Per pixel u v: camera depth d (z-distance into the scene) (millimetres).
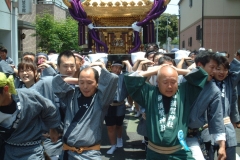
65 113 3395
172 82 3062
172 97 3164
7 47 15438
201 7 19531
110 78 3221
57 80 3309
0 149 3061
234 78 3955
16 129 2957
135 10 6836
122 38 7238
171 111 3107
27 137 3033
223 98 3908
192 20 22859
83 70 3291
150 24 7043
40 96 3061
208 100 3318
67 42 18906
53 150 3910
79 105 3299
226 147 3867
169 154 3061
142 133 4855
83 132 3184
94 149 3256
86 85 3236
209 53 3562
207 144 4078
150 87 3283
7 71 5074
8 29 15094
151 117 3160
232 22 18719
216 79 3914
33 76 4211
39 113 3111
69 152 3240
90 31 7082
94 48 7324
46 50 18984
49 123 3250
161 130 3059
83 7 6867
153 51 6152
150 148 3166
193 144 3381
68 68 3914
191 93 3223
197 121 3322
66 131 3240
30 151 3057
